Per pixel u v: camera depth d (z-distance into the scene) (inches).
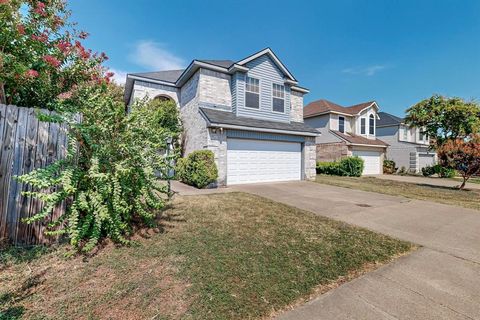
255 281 101.7
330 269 115.6
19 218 115.5
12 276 92.7
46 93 164.7
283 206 235.5
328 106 767.7
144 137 151.1
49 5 176.4
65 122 123.7
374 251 138.0
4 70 129.7
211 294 90.9
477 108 620.4
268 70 452.4
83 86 182.5
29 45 147.5
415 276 111.6
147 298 86.2
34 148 120.3
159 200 152.6
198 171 334.6
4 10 131.0
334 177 589.9
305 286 100.3
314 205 249.3
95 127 126.0
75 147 121.7
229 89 435.2
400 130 877.2
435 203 284.0
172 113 449.1
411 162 821.9
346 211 229.1
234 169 383.9
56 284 90.0
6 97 147.6
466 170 440.1
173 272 104.3
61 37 180.7
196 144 406.9
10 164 114.5
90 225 124.1
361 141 717.3
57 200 109.4
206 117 359.6
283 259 123.0
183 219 177.2
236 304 86.2
